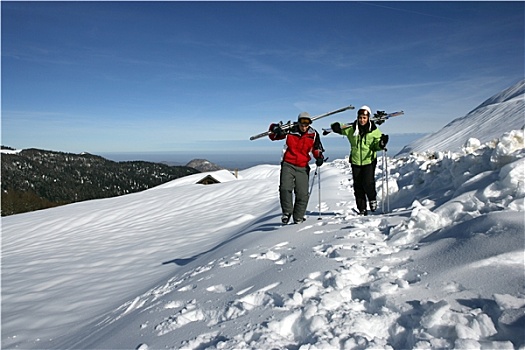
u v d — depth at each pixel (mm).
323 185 11484
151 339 2773
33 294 6270
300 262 3506
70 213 16375
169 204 15898
